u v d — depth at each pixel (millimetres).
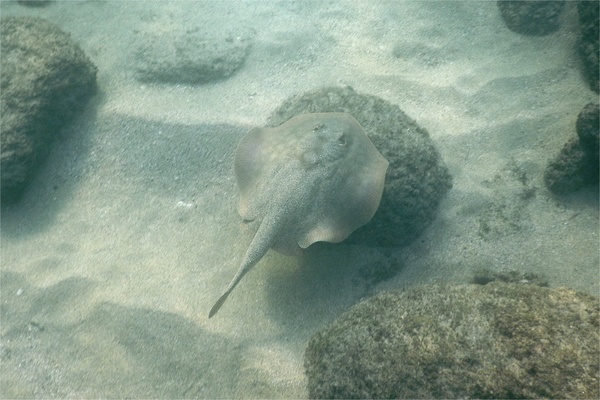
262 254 820
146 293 942
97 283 961
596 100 1072
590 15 1105
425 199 968
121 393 846
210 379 849
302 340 877
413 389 698
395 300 803
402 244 967
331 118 945
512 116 1105
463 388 676
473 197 1002
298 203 844
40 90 1089
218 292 938
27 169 1062
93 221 1046
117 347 888
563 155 959
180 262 980
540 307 718
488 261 923
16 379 869
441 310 751
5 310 939
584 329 686
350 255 966
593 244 901
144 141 1128
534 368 664
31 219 1057
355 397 731
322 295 926
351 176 867
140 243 1012
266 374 844
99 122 1155
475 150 1070
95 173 1105
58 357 886
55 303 943
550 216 953
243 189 906
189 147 1114
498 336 699
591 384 643
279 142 920
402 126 1007
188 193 1067
